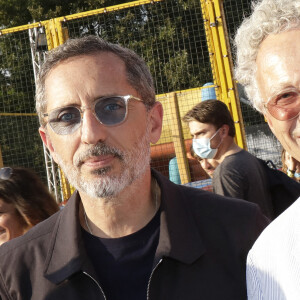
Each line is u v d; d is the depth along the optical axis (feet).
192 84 45.75
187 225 5.86
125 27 43.93
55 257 5.84
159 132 6.40
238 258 5.80
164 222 5.75
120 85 5.77
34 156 34.27
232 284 5.67
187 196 6.24
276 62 4.82
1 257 6.09
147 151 5.99
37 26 24.73
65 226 5.96
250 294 5.37
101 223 5.91
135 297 5.64
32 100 46.70
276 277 5.07
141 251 5.77
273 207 10.57
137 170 5.78
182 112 30.30
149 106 6.10
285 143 5.12
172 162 29.35
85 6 62.28
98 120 5.64
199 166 28.68
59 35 24.50
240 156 10.66
